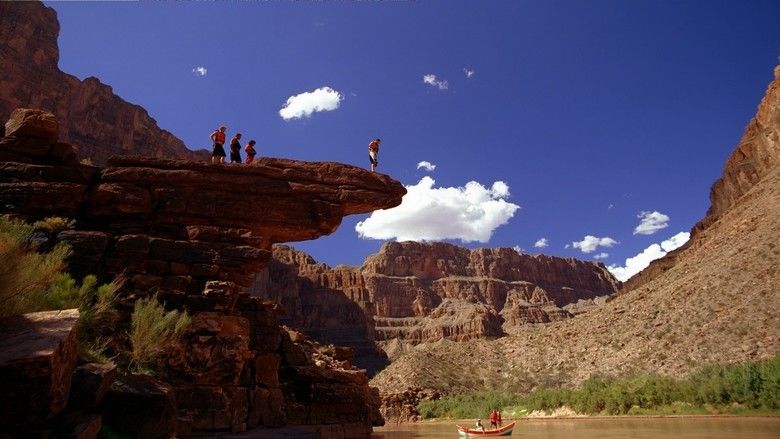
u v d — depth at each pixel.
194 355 18.20
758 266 69.25
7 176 19.23
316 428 22.72
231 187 21.47
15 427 7.81
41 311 10.78
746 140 160.62
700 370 56.25
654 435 30.58
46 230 18.31
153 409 12.41
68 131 116.38
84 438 8.66
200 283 19.53
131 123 139.50
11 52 103.81
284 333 27.66
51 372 7.89
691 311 71.44
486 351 109.94
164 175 20.83
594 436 32.44
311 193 22.22
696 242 116.31
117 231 19.94
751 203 100.94
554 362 88.19
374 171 24.39
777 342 53.53
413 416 85.75
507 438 35.31
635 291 100.56
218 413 18.05
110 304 16.28
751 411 46.50
